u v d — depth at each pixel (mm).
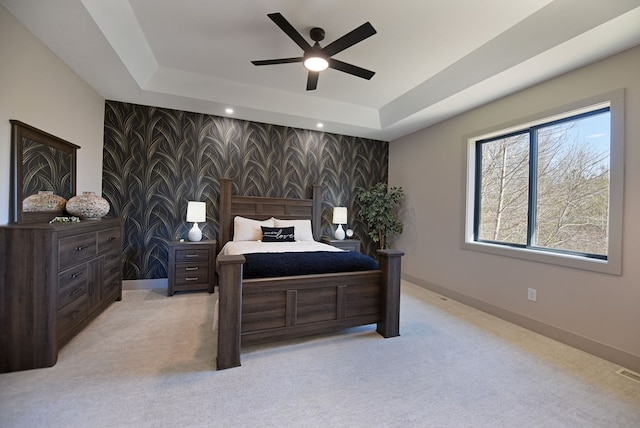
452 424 1529
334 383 1869
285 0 2154
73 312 2293
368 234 5184
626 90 2184
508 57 2502
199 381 1854
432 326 2863
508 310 3072
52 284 1970
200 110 3941
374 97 3914
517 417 1595
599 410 1667
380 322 2652
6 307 1885
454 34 2500
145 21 2436
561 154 2781
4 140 2045
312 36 2520
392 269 2584
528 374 2025
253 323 2221
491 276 3291
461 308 3457
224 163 4223
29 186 2283
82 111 3080
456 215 3816
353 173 5102
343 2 2160
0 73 1984
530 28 2268
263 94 3740
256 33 2592
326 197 4914
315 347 2365
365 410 1622
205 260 3756
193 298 3525
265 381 1872
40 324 1941
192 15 2352
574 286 2504
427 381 1916
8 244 1892
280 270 2398
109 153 3668
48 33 2242
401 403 1688
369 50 2768
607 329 2273
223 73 3336
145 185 3832
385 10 2230
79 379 1832
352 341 2494
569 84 2555
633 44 2119
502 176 3375
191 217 3793
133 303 3301
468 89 2988
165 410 1577
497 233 3430
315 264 2562
